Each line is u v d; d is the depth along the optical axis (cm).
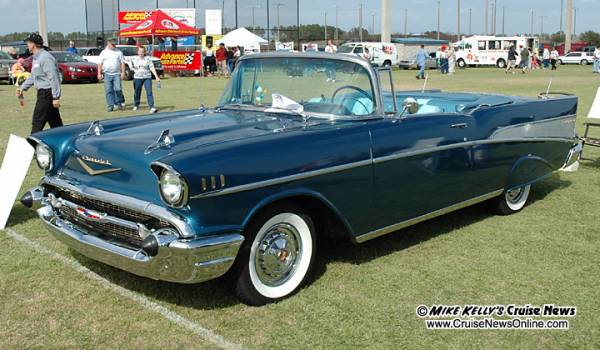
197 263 344
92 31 4106
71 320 374
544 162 600
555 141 609
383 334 360
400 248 503
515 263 473
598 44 7069
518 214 606
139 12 3622
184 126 425
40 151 440
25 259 471
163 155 360
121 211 375
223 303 397
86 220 403
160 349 341
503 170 552
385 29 3784
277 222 389
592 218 594
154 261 350
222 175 348
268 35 3969
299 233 405
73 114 1366
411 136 455
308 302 400
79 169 411
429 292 418
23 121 1231
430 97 618
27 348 341
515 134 553
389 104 462
